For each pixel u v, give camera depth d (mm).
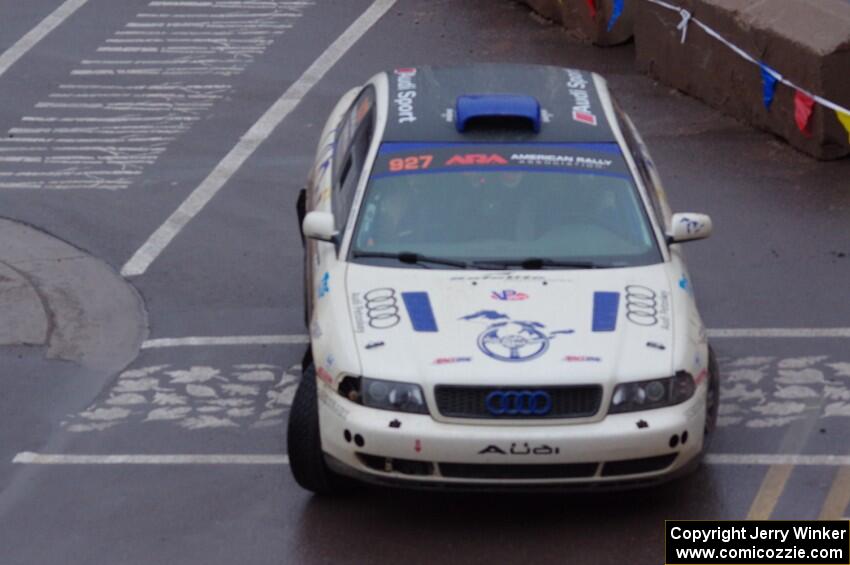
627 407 27734
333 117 40562
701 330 30141
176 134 56656
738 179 50281
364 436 27656
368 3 71812
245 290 43219
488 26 67938
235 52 65500
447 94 35656
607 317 29172
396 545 29078
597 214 32094
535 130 33719
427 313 29281
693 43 57125
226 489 31844
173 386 37375
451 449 27281
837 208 47656
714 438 33625
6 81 62750
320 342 29484
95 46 66812
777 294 41719
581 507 30375
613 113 35094
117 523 30500
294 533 29750
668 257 31688
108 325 41156
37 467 33219
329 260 31938
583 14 64812
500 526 29688
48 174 53062
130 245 46781
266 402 36375
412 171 32750
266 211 49250
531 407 27391
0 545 29703
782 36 51344
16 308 42188
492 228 31828
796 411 35000
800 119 50781
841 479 31562
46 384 37656
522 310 29328
